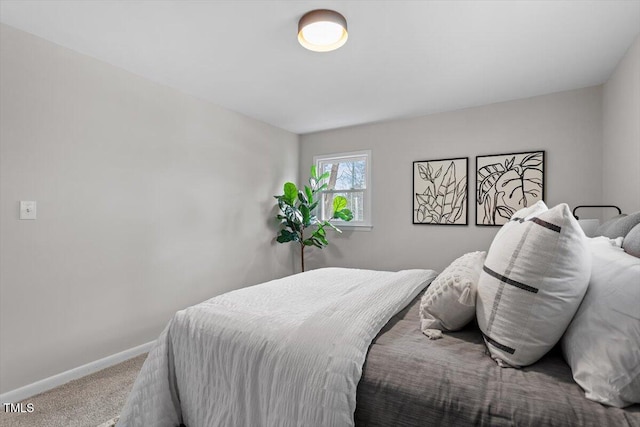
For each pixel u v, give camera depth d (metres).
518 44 2.25
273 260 4.25
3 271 2.01
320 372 1.04
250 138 3.88
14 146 2.04
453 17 1.94
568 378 0.92
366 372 1.03
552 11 1.88
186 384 1.41
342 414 0.96
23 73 2.08
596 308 0.90
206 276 3.34
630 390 0.77
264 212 4.10
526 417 0.80
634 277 0.84
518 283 1.00
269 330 1.27
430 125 3.74
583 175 3.00
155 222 2.88
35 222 2.14
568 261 0.95
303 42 2.10
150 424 1.37
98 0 1.79
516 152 3.28
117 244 2.60
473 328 1.33
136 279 2.73
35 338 2.14
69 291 2.31
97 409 1.94
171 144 3.01
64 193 2.28
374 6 1.85
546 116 3.16
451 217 3.61
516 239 1.06
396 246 3.95
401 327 1.34
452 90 3.07
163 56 2.43
